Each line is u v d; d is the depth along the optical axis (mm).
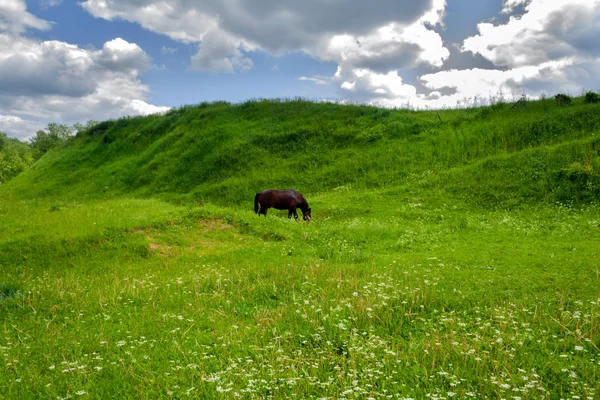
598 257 10836
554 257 10969
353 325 6336
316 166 31016
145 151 42125
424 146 29172
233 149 35250
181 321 6766
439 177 24094
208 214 16875
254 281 9367
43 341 6074
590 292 7926
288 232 15875
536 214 17922
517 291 8219
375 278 8969
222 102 47500
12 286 9203
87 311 7621
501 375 4699
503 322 6121
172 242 14469
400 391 4539
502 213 18734
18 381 4695
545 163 21641
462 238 14531
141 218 16234
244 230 16016
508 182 21359
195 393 4422
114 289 8781
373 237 15023
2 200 35594
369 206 22094
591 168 19531
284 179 30125
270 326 6352
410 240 14289
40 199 35844
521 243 13297
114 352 5699
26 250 13062
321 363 5086
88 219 16859
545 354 5344
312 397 4352
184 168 35781
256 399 4277
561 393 4383
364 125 34656
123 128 48906
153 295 8445
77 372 4922
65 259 12766
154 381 4785
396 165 28047
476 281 8906
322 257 12664
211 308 7477
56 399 4383
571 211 17672
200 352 5527
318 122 36562
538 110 29359
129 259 12938
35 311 7523
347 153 31453
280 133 35969
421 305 6977
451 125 31125
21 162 75500
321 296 7656
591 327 5809
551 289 8234
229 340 5867
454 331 5965
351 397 4160
